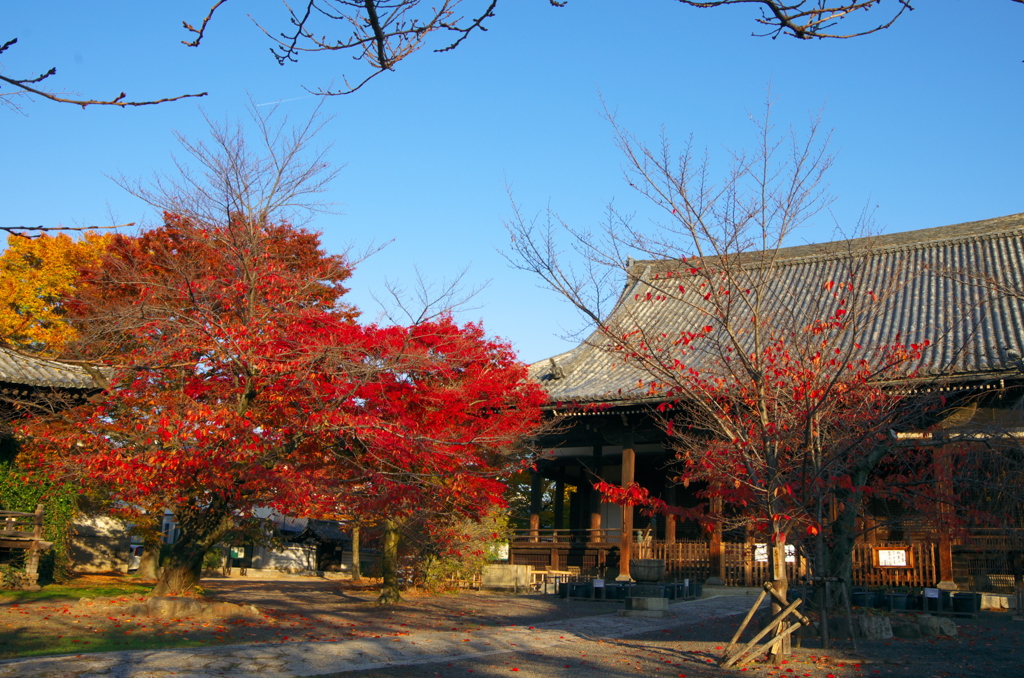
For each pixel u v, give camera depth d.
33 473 20.28
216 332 15.03
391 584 20.38
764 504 12.99
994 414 20.20
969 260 28.02
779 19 5.11
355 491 16.34
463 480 18.02
